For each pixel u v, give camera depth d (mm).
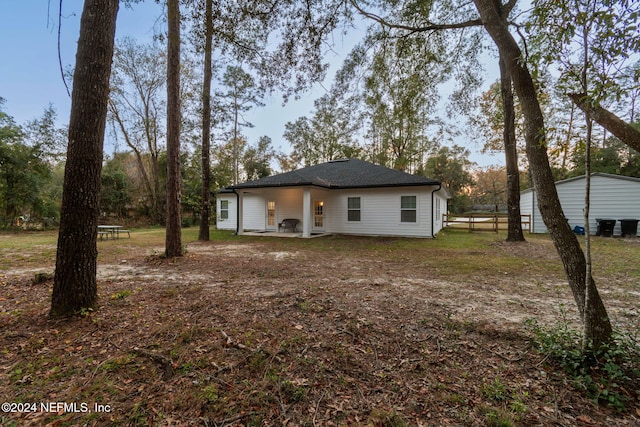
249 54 6387
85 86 3273
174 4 6805
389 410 1839
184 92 18500
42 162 16453
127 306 3668
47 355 2482
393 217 12680
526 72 2637
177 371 2256
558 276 5242
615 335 2410
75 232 3314
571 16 2139
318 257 7496
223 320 3244
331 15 5598
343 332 2943
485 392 1994
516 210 9617
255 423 1736
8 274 5445
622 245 8945
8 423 1692
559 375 2166
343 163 16844
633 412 1779
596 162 17922
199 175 23438
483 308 3600
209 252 8375
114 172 20953
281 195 15070
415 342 2730
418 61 6871
